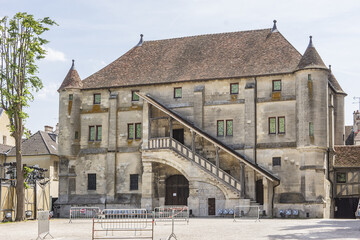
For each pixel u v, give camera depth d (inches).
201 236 940.6
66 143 2076.8
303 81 1784.0
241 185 1742.1
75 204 2032.5
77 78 2129.7
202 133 1801.2
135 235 956.0
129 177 2000.5
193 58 2059.5
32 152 2500.0
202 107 1920.5
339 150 2003.0
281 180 1797.5
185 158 1817.2
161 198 1924.2
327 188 1813.5
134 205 1966.0
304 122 1768.0
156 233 1030.4
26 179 1712.6
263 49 1974.7
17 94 1630.2
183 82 1957.4
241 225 1239.5
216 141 1811.0
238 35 2103.8
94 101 2094.0
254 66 1905.8
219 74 1925.4
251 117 1852.9
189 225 1270.9
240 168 1780.3
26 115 1643.7
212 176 1770.4
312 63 1775.3
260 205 1764.3
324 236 887.1
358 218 1600.6
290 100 1823.3
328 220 1488.7
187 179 1825.8
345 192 1934.1
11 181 1632.6
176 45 2167.8
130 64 2144.4
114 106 2042.3
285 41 1977.1
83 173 2064.5
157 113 1979.6
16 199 1637.6
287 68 1841.8
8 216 1568.7
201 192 1786.4
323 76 1787.6
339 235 899.4
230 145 1873.8
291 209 1749.5
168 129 1968.5
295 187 1779.0
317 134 1754.4
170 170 1924.2
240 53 1998.0
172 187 1937.7
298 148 1771.7
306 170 1749.5
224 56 2011.6
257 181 1829.5
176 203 1921.8
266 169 1822.1
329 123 1952.5
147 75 2053.4
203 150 1900.8
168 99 1980.8
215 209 1763.0
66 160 2080.5
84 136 2084.2
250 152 1839.3
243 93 1884.8
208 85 1934.1
